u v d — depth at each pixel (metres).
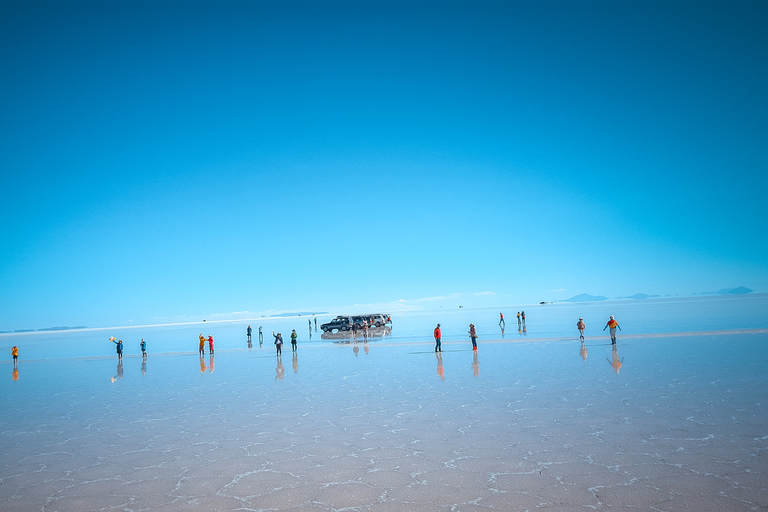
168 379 21.19
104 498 6.86
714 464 6.94
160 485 7.30
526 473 7.00
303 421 11.29
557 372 16.75
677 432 8.61
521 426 9.68
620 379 14.52
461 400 12.74
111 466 8.45
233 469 7.92
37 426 12.26
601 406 11.02
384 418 11.12
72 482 7.65
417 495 6.36
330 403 13.39
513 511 5.68
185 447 9.49
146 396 16.56
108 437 10.71
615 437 8.53
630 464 7.12
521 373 17.00
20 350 56.56
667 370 15.69
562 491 6.24
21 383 22.12
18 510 6.52
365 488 6.74
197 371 23.98
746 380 13.26
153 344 57.41
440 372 18.55
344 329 56.53
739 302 114.88
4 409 15.05
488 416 10.71
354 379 17.92
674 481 6.38
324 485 6.95
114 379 22.23
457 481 6.81
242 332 84.75
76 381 22.06
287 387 16.89
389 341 38.34
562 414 10.48
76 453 9.45
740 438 8.10
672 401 11.09
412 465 7.64
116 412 13.78
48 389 19.61
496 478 6.86
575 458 7.54
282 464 8.05
